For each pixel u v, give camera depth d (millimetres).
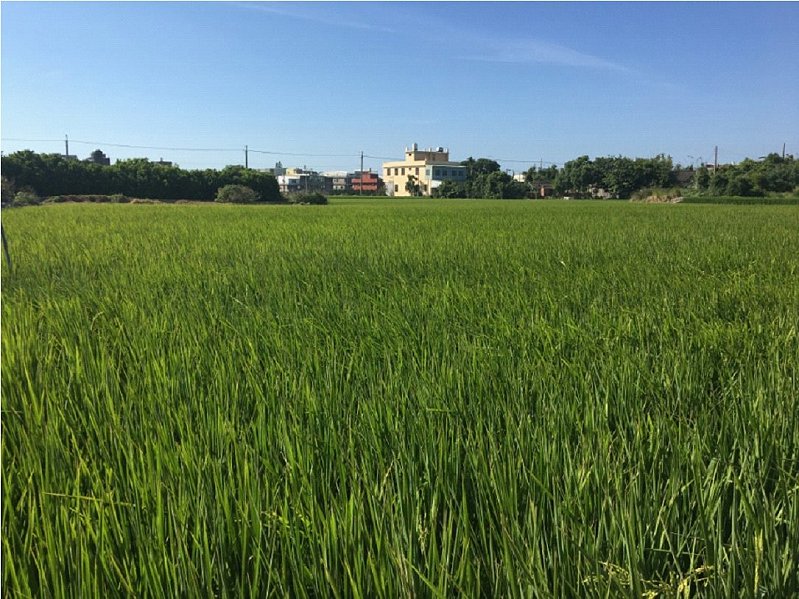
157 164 57438
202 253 9391
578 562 1660
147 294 5727
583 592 1640
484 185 87125
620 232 13641
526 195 89938
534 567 1659
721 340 3914
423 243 10719
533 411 2855
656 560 1812
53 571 1664
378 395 2838
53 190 51062
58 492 2150
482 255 8789
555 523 1826
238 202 51719
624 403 2842
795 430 2586
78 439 2633
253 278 6625
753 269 7355
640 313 4793
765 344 3900
